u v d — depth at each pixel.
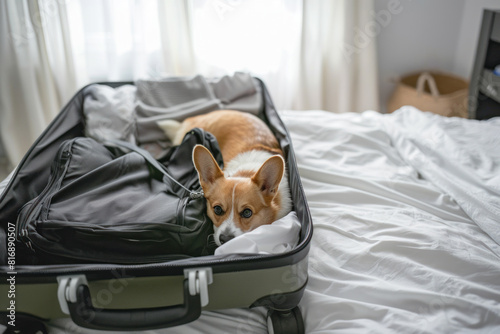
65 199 1.13
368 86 2.74
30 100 2.39
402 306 0.97
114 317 0.87
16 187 1.19
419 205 1.32
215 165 1.14
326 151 1.59
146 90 1.78
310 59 2.64
